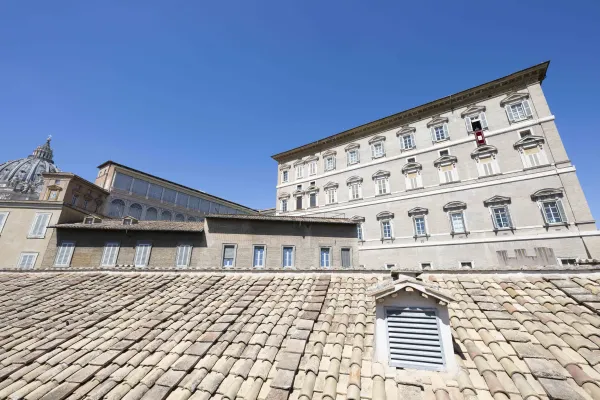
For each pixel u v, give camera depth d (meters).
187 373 4.64
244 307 6.86
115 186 48.66
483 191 27.00
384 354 4.55
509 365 4.08
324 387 4.06
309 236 24.53
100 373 4.70
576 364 4.01
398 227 30.56
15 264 26.23
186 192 60.19
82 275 10.36
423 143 32.62
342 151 39.19
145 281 9.32
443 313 4.65
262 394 4.11
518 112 27.80
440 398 3.66
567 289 5.96
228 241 23.58
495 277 7.17
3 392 4.40
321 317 6.12
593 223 21.61
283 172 44.69
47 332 6.21
